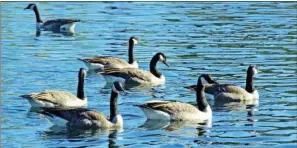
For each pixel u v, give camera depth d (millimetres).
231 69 36938
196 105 29750
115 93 26359
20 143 23594
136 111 28672
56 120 25938
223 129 26062
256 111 29000
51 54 41062
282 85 33500
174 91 32781
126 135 25016
